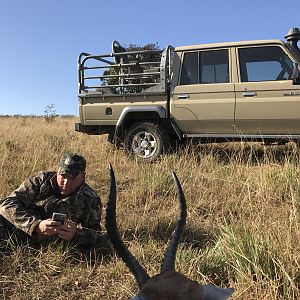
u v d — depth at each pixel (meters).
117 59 6.37
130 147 5.80
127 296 2.63
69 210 3.20
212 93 5.46
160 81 5.64
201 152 5.70
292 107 5.16
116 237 1.72
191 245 3.10
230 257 2.82
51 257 3.00
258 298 2.48
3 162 4.94
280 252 2.73
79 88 6.07
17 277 2.82
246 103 5.32
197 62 5.54
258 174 4.50
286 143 5.69
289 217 3.25
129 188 4.49
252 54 5.33
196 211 3.87
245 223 3.27
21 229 3.07
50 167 4.99
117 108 5.87
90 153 6.03
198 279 2.71
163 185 4.37
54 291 2.71
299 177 4.26
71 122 12.95
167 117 5.66
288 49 5.16
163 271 1.59
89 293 2.71
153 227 3.52
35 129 9.23
